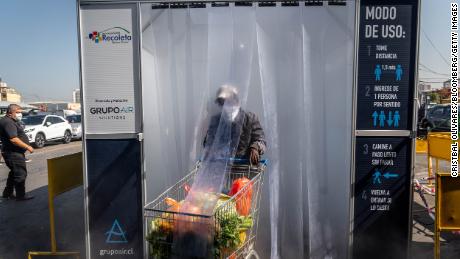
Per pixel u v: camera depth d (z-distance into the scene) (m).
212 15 3.63
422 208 5.68
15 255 4.41
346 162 3.51
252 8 3.56
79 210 6.24
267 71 3.64
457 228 3.33
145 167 3.50
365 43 3.26
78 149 15.84
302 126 3.66
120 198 3.51
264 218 3.72
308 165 3.62
